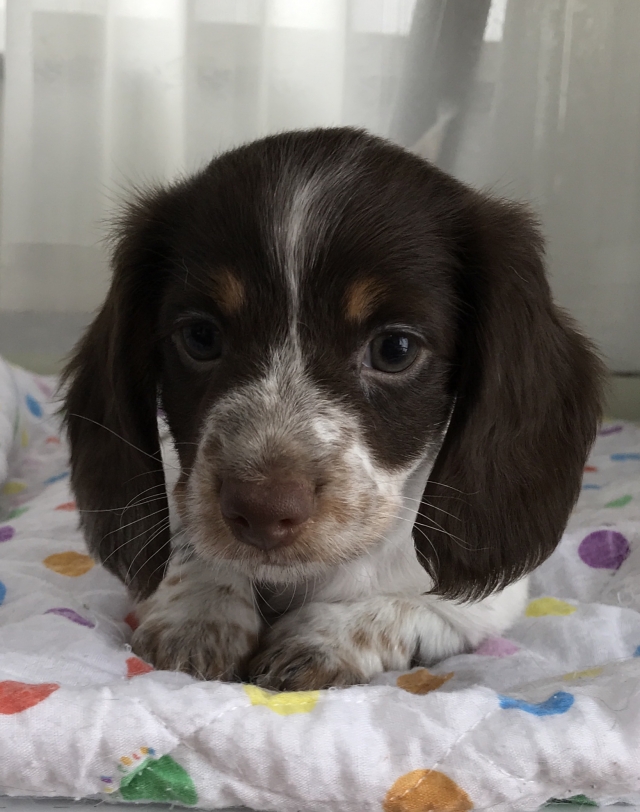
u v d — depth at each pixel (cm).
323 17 42
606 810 14
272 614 21
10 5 41
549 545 20
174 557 21
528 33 42
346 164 19
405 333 18
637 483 32
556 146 43
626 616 21
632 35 42
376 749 13
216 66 42
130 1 41
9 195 42
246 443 16
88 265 43
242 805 13
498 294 19
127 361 20
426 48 42
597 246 44
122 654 17
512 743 13
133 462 20
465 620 20
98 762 13
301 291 17
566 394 21
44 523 27
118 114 42
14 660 16
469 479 19
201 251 18
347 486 17
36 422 37
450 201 20
